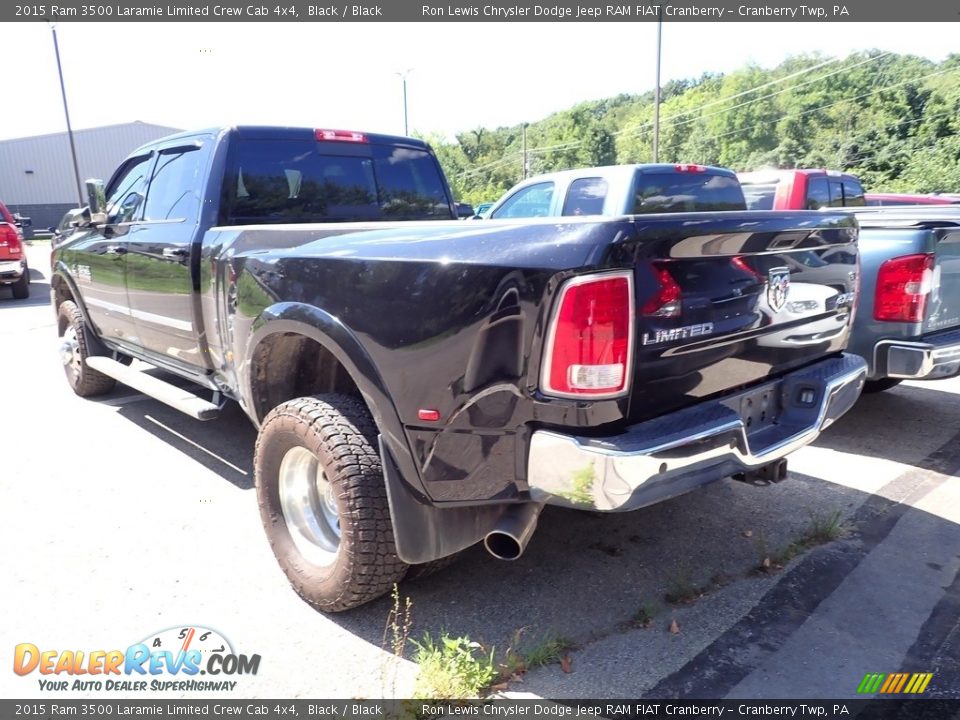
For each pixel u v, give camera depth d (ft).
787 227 9.09
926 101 189.57
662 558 11.16
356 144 15.76
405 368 8.41
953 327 16.39
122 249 15.60
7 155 160.56
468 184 293.23
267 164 14.19
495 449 7.94
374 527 8.89
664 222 7.60
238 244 11.53
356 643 9.14
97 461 15.20
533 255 7.44
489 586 10.41
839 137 203.41
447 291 7.98
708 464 8.10
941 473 14.53
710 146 247.09
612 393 7.43
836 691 8.17
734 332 8.70
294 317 9.72
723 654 8.84
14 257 39.99
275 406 11.35
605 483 7.27
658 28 85.66
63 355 20.48
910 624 9.43
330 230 9.77
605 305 7.22
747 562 11.03
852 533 11.96
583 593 10.22
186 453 15.70
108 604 9.92
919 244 14.94
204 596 10.16
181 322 13.62
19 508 12.89
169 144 15.44
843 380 10.23
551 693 8.17
